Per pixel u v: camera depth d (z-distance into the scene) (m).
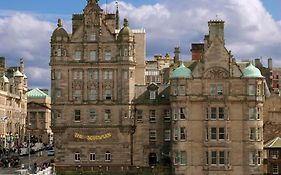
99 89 169.00
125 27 170.25
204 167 159.50
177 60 181.38
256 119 160.12
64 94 169.12
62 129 168.50
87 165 167.62
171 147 162.88
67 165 167.88
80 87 169.50
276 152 165.38
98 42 169.50
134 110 169.25
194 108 161.25
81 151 168.12
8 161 183.25
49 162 189.12
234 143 160.00
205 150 159.88
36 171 160.50
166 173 162.00
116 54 169.38
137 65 194.00
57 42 169.50
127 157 167.50
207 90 161.38
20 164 185.25
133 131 168.38
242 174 159.12
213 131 160.50
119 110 168.25
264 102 177.00
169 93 169.62
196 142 160.38
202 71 162.00
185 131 160.38
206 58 162.38
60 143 168.50
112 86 169.00
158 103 168.75
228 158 159.50
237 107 160.88
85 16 170.62
